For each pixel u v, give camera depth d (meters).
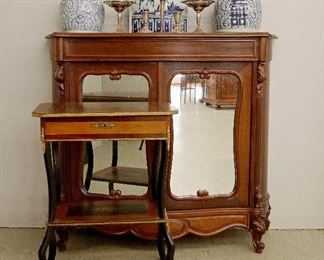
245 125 2.38
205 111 2.35
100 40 2.27
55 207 2.10
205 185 2.39
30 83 2.73
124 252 2.43
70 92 2.31
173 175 2.36
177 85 2.32
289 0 2.68
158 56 2.28
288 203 2.80
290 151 2.78
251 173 2.41
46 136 1.95
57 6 2.68
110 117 1.96
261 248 2.43
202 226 2.40
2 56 2.71
